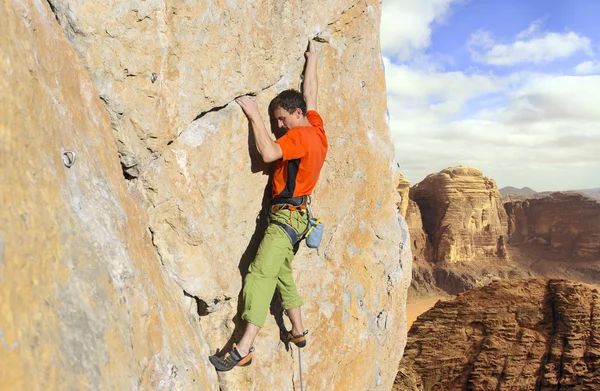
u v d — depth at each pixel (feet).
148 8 8.87
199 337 10.78
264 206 13.35
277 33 12.43
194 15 10.04
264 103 12.61
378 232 17.67
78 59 7.93
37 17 6.50
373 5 16.62
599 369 98.84
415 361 104.27
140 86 9.08
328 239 15.66
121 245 7.22
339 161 15.80
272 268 11.41
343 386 16.11
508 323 107.04
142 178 9.85
